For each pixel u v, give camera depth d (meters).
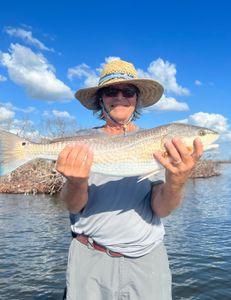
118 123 1.08
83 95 1.16
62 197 0.95
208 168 14.88
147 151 0.89
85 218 0.96
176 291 2.22
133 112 1.11
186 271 2.57
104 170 0.90
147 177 0.90
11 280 2.47
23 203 6.78
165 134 0.90
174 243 3.41
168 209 0.93
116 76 1.06
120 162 0.90
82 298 0.96
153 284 0.96
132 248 0.94
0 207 6.21
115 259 0.95
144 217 0.96
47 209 5.97
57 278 2.51
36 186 8.46
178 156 0.81
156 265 0.97
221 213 5.19
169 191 0.89
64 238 3.75
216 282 2.35
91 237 0.97
